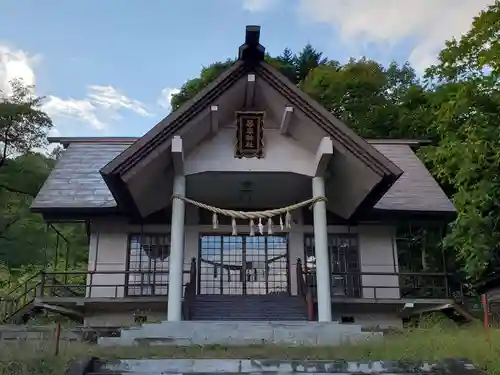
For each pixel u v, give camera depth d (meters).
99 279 20.50
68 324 18.03
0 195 34.12
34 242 33.66
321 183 17.30
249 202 20.80
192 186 19.20
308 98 16.73
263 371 8.52
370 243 21.39
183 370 8.55
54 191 21.08
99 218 20.62
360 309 20.03
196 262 20.16
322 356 9.48
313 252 20.92
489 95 22.55
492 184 21.36
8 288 32.94
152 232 20.98
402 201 21.11
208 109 16.61
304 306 17.78
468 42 24.89
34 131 33.59
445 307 19.47
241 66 16.92
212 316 17.16
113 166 15.68
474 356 9.14
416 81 44.47
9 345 10.38
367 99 40.91
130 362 8.65
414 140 26.25
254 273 20.81
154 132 16.12
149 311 19.88
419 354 9.48
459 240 21.48
